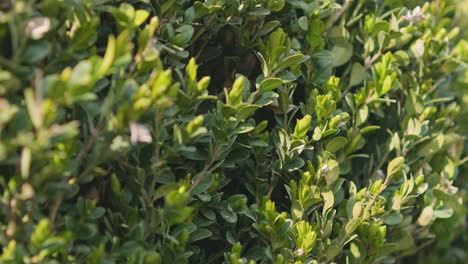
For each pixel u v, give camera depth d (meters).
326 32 2.60
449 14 2.71
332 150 2.55
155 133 2.44
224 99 2.55
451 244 2.80
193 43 2.54
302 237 2.52
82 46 2.42
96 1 2.43
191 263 2.54
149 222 2.46
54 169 2.39
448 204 2.63
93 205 2.43
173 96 2.41
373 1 2.63
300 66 2.54
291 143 2.53
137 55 2.42
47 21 2.39
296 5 2.54
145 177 2.46
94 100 2.42
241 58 2.57
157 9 2.49
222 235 2.54
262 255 2.54
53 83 2.37
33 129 2.39
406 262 2.77
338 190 2.56
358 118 2.58
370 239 2.55
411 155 2.62
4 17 2.38
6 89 2.38
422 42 2.61
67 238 2.39
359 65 2.59
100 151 2.41
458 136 2.64
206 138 2.49
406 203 2.61
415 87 2.62
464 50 2.63
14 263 2.39
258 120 2.59
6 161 2.38
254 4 2.52
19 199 2.40
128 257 2.44
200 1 2.53
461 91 2.68
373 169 2.63
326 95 2.53
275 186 2.58
